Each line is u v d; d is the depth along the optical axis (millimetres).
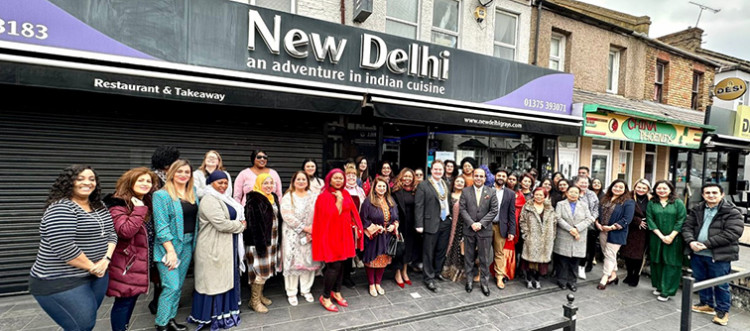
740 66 11648
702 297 4109
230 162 4953
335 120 5746
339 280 3865
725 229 3789
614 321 3805
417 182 4879
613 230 4656
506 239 4621
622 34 9016
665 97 10133
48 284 2193
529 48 7652
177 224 2982
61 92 3982
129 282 2715
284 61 4457
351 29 4875
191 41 3961
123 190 2762
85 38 3484
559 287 4699
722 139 9352
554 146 7898
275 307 3771
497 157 7469
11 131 3805
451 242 4660
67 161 4062
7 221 3820
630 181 9617
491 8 7094
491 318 3732
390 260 4168
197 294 3184
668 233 4301
